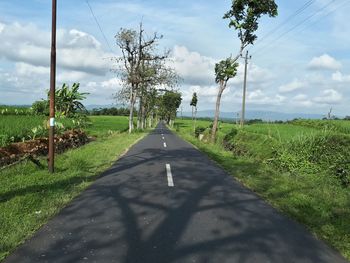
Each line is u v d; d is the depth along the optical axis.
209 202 8.70
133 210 7.63
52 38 11.54
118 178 11.39
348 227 7.11
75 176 11.27
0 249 5.30
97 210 7.54
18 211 7.17
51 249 5.35
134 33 42.50
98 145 22.33
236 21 27.31
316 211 8.27
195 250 5.48
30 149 14.71
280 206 8.70
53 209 7.47
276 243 6.02
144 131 51.50
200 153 21.22
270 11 26.09
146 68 44.16
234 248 5.66
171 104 92.75
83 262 4.90
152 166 14.47
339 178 12.82
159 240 5.85
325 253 5.68
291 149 17.14
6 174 10.58
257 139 24.27
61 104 41.62
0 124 17.72
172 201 8.59
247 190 10.49
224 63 29.48
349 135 16.91
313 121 35.81
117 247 5.48
